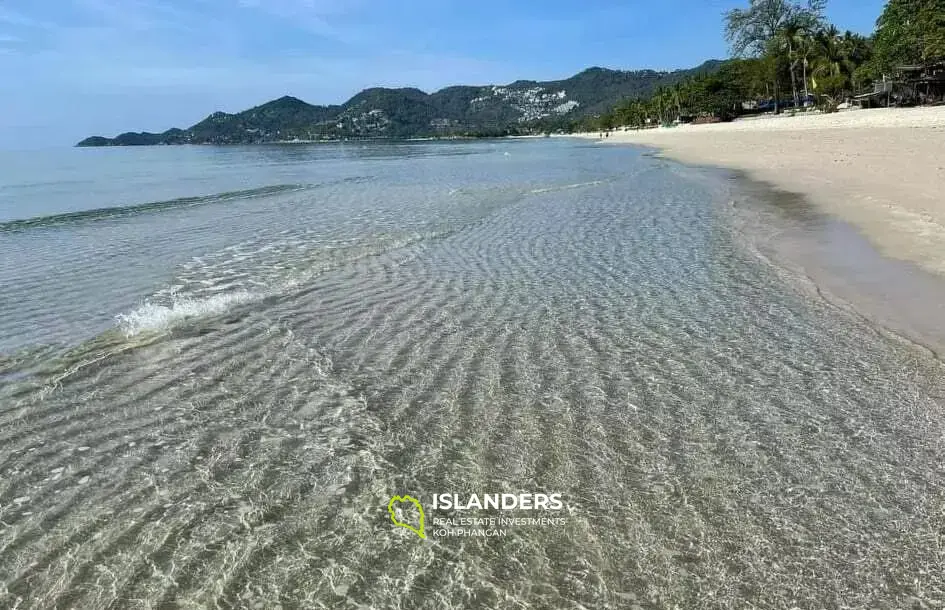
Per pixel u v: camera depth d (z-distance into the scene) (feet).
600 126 563.48
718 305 28.50
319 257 40.29
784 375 20.80
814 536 12.88
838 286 30.45
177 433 17.69
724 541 12.78
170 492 14.78
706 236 43.60
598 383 20.63
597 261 37.68
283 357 23.27
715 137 197.67
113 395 20.18
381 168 139.03
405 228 50.62
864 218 45.24
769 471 15.25
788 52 255.70
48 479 15.47
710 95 327.06
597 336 25.03
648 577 11.82
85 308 29.76
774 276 32.89
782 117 243.60
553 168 118.62
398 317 27.89
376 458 16.17
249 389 20.56
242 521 13.62
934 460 15.55
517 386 20.51
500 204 63.82
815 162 87.61
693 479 14.99
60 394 20.24
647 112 453.99
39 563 12.41
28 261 40.06
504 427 17.78
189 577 11.92
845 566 12.03
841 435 16.85
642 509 13.89
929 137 100.53
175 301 30.66
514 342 24.54
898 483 14.64
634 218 52.24
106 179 120.57
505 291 31.73
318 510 13.98
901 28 177.78
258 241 46.16
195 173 138.62
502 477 15.26
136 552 12.67
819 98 245.24
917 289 29.09
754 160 103.40
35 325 27.20
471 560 12.34
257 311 28.94
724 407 18.67
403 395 19.95
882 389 19.51
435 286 32.94
